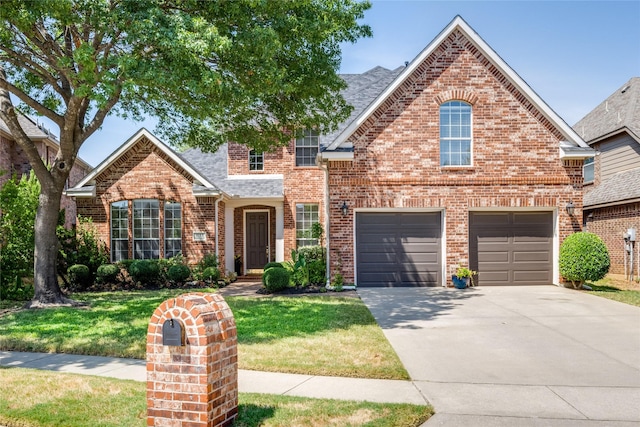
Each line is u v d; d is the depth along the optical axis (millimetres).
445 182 14992
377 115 15031
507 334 8914
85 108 13203
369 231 15320
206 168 21000
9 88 11516
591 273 13977
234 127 14719
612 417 5016
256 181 19906
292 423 4680
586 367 6871
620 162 20641
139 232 17578
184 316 4422
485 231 15344
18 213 14523
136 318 10344
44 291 12289
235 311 11000
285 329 9117
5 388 5746
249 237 20719
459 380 6281
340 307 11516
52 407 5113
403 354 7551
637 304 11992
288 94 12750
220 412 4535
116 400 5316
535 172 15062
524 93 14977
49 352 7938
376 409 5082
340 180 14969
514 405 5359
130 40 9031
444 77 15016
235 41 9938
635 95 21969
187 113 12172
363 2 11969
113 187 17516
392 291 14359
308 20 10781
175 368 4406
